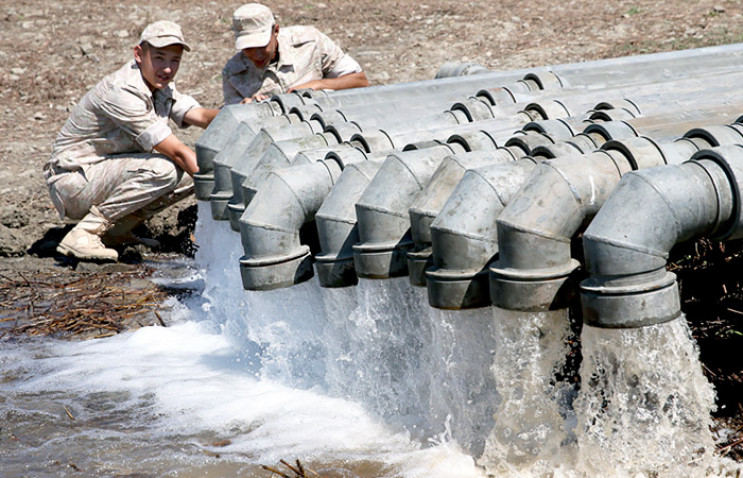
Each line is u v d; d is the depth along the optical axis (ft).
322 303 15.97
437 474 12.45
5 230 24.91
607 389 11.63
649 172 10.63
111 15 46.34
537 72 19.56
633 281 10.50
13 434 14.80
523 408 12.21
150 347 18.83
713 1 43.01
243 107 19.77
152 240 25.34
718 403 13.32
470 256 11.82
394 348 14.48
